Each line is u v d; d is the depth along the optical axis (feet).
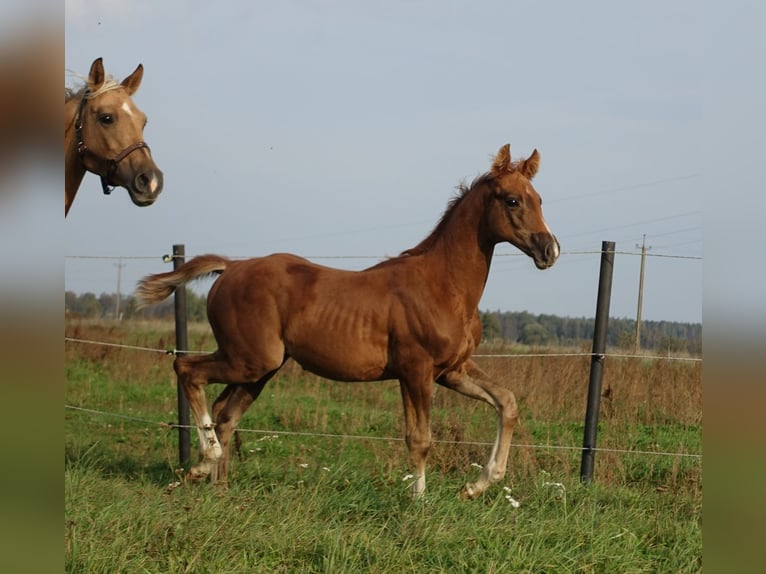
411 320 20.08
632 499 20.44
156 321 74.84
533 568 14.97
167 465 23.72
